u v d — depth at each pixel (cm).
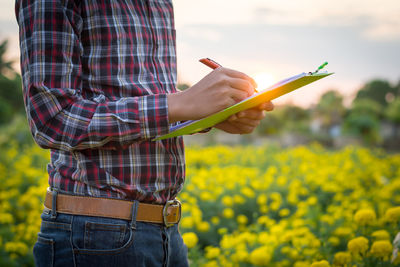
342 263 217
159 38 117
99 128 91
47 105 92
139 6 113
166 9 123
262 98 90
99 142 92
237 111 96
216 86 93
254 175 561
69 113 92
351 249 217
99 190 101
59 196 102
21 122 1240
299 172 639
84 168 101
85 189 101
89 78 103
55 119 92
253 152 973
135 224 101
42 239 103
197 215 370
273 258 284
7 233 340
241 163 843
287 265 272
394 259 204
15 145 1048
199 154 856
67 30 96
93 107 93
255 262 264
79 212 100
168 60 120
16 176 552
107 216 99
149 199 105
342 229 289
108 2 106
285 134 2797
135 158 104
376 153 1054
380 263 212
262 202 441
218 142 1798
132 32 108
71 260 99
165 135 94
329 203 517
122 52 106
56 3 95
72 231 99
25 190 543
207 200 452
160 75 114
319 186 556
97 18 104
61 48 95
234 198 453
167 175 110
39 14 95
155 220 107
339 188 511
